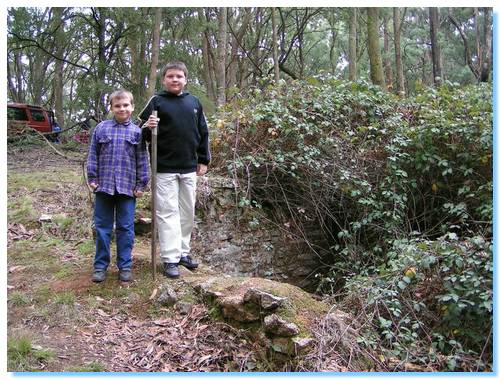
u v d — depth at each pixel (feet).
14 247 15.93
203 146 13.89
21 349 9.62
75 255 15.31
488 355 11.67
